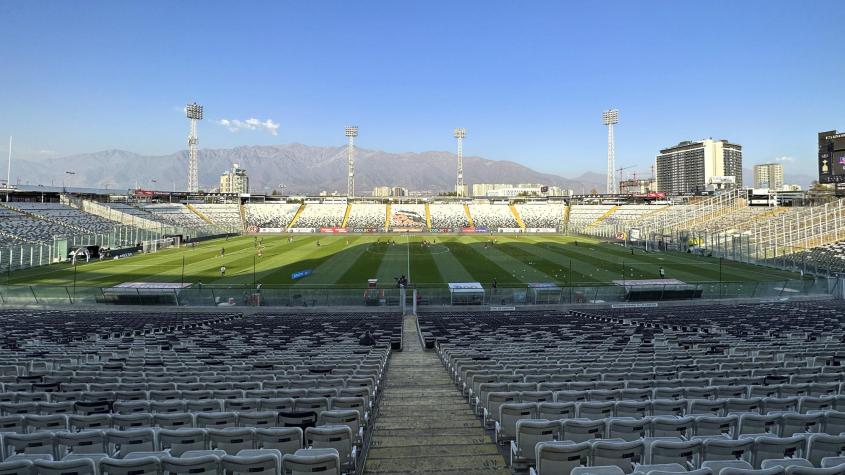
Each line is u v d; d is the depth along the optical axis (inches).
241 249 3157.0
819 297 1728.6
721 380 442.9
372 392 443.5
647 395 387.2
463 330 1069.8
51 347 810.8
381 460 319.6
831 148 3053.6
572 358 624.7
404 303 1535.4
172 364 609.0
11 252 2201.0
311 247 3275.1
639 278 2054.6
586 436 297.0
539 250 3080.7
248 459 235.5
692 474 194.4
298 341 912.3
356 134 6294.3
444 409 456.4
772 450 252.7
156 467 232.7
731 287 1711.4
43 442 281.9
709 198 4350.4
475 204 5757.9
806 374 484.1
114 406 362.6
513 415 340.2
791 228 2783.0
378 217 5334.6
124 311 1598.2
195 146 6146.7
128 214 3959.2
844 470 200.8
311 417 329.4
